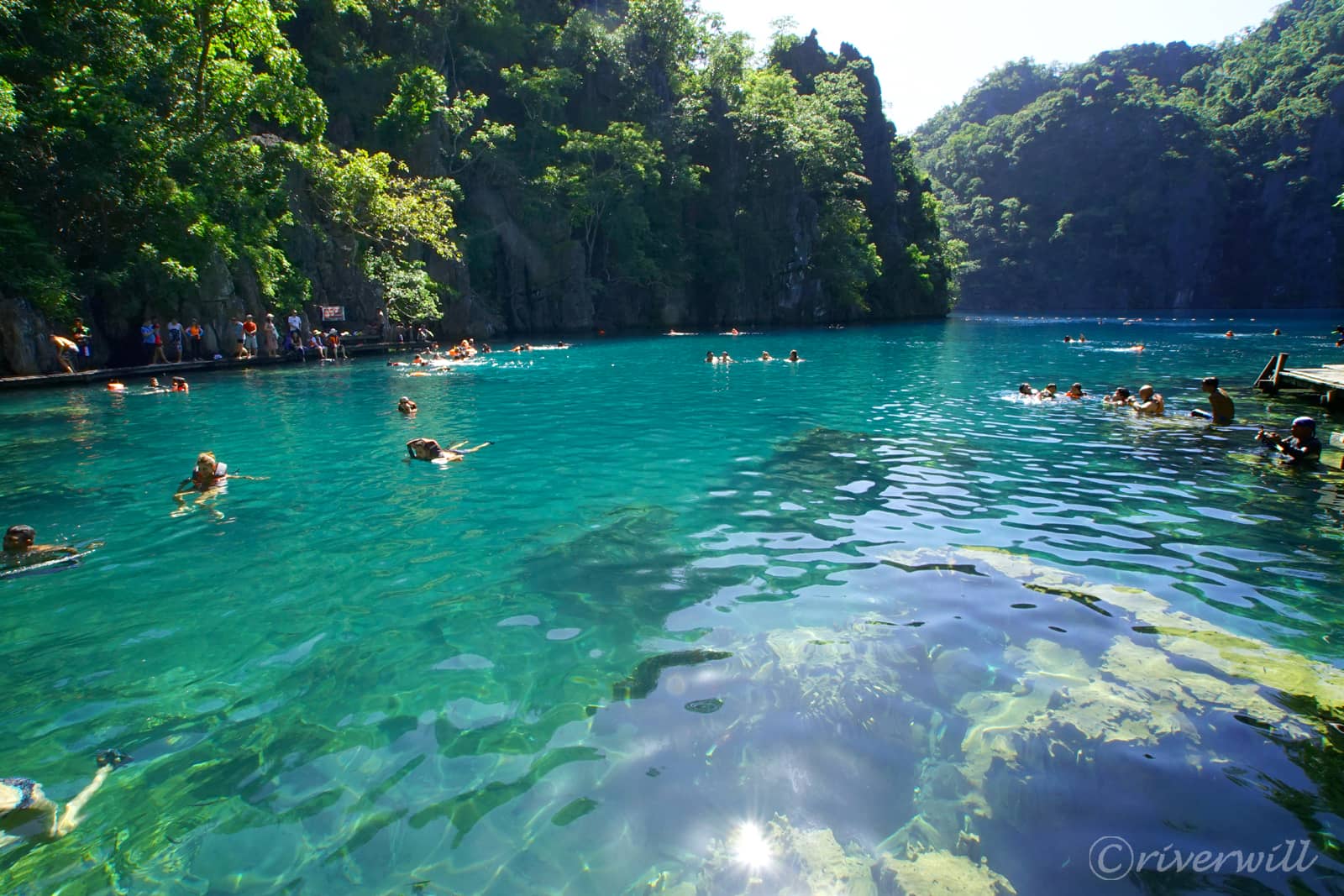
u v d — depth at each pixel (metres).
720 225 58.28
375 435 12.80
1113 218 108.62
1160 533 7.23
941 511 8.08
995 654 4.73
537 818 3.34
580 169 45.88
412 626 5.33
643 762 3.72
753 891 2.89
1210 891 2.86
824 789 3.49
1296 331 46.69
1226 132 108.31
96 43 24.41
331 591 5.98
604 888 2.93
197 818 3.40
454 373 23.70
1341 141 98.19
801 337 43.44
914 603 5.56
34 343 20.73
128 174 23.59
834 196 65.31
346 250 33.06
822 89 74.50
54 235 22.61
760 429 13.27
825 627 5.15
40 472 10.18
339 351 29.25
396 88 40.47
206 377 22.56
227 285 26.28
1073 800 3.39
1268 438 11.52
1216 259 104.31
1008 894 2.86
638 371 24.12
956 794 3.45
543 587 6.00
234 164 26.89
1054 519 7.74
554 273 47.44
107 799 3.54
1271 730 3.90
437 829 3.29
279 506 8.44
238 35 26.94
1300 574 6.13
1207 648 4.81
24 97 22.45
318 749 3.90
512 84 46.25
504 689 4.44
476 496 8.78
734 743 3.85
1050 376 22.09
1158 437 12.38
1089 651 4.77
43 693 4.49
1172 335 43.09
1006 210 117.25
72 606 5.74
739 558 6.63
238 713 4.26
